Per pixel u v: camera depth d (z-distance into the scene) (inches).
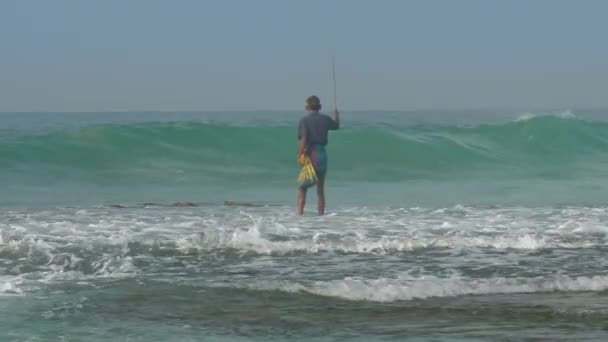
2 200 2480.3
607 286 1246.9
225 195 2716.5
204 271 1336.1
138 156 3403.1
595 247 1601.9
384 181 3245.6
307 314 1065.5
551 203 2475.4
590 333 976.3
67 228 1718.8
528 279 1262.3
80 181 2974.9
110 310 1071.6
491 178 3393.2
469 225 1849.2
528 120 4291.3
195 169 3314.5
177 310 1077.8
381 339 949.2
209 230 1713.8
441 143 3843.5
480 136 4190.5
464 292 1195.3
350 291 1182.3
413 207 2272.4
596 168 3801.7
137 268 1353.3
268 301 1131.3
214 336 957.2
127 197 2628.0
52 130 6107.3
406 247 1562.5
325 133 2085.4
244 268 1364.4
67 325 992.9
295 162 3538.4
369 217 1987.0
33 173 3058.6
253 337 954.7
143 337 946.7
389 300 1147.3
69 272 1307.8
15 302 1101.1
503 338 952.3
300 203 2066.9
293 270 1349.7
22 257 1411.2
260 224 1798.7
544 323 1026.1
